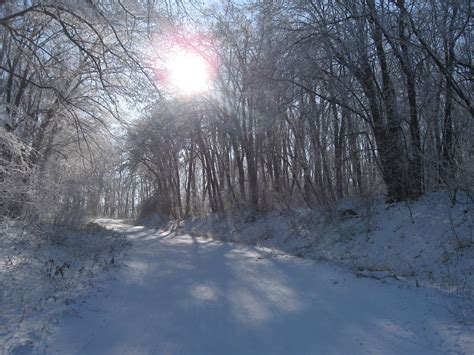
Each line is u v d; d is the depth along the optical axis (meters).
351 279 9.38
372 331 5.99
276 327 6.28
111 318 6.65
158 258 14.38
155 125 24.14
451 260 10.61
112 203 85.56
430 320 6.22
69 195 16.52
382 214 15.57
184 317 6.80
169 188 46.22
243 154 31.06
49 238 13.94
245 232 24.33
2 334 5.54
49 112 15.75
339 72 16.55
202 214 37.19
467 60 13.51
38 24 13.34
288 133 26.41
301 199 24.80
